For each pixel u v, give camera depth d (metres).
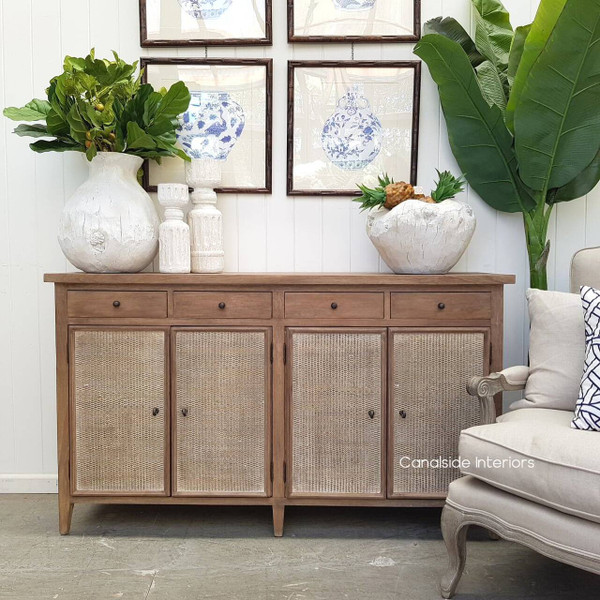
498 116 2.35
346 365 2.14
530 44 2.20
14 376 2.59
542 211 2.40
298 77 2.53
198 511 2.40
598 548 1.44
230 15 2.51
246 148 2.56
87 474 2.16
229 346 2.14
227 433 2.15
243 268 2.57
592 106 2.20
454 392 2.14
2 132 2.55
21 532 2.19
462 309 2.14
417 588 1.80
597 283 2.07
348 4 2.50
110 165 2.26
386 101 2.54
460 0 2.52
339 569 1.92
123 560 1.97
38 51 2.53
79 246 2.18
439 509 2.44
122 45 2.54
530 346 2.00
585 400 1.66
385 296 2.13
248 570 1.91
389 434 2.14
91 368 2.15
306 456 2.14
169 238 2.22
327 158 2.56
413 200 2.21
